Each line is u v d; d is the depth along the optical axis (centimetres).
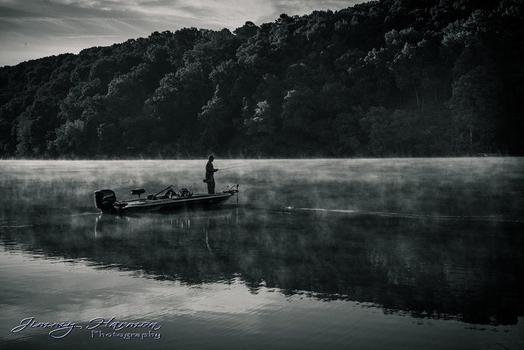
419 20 12475
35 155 13450
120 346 741
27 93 17038
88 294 971
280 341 744
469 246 1399
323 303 906
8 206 2544
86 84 14175
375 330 780
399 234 1606
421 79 10462
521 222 1847
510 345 722
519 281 1028
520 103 9856
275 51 12800
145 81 14125
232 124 11812
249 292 976
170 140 12531
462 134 9238
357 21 13038
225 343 741
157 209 2252
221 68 12575
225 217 2055
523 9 11119
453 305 887
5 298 951
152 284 1034
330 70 11856
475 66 9981
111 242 1502
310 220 1944
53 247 1425
